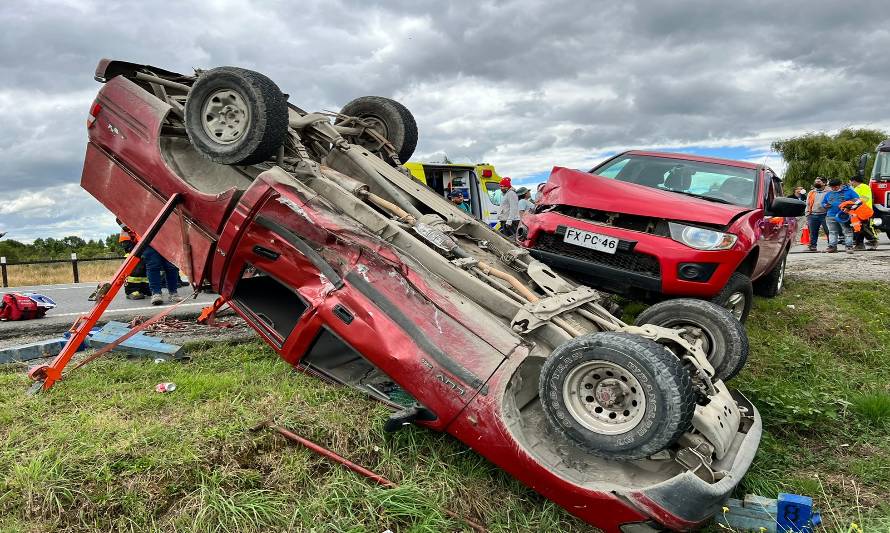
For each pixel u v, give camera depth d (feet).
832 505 12.85
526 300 14.01
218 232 15.88
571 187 20.79
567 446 12.18
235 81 15.15
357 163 18.20
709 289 18.11
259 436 12.46
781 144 135.74
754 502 11.82
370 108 20.88
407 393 13.08
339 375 15.21
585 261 19.56
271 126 15.02
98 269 54.75
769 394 17.16
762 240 21.36
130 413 13.48
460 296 13.30
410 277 13.38
